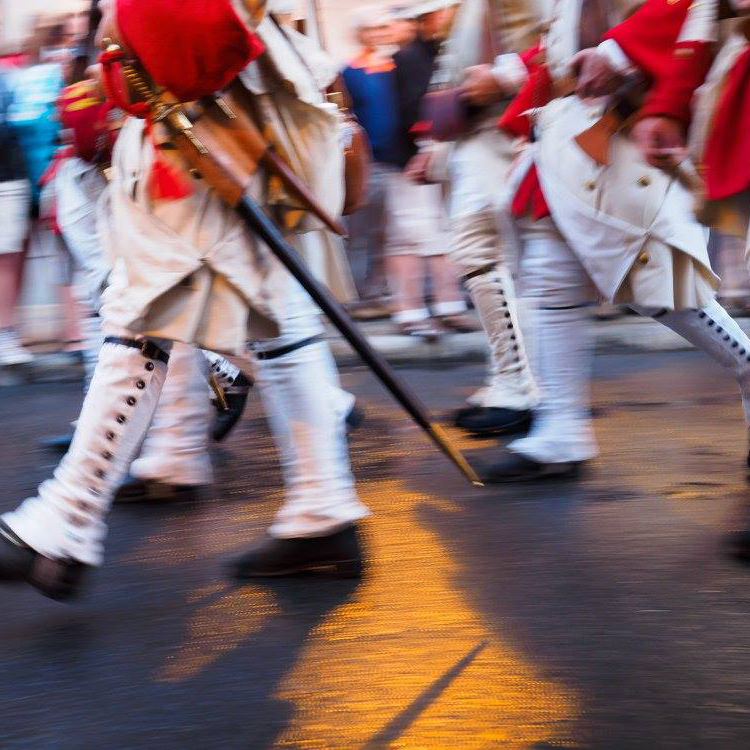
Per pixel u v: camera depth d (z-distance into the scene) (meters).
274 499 3.79
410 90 6.54
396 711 2.33
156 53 2.60
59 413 5.55
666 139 3.12
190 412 3.79
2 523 2.76
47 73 6.50
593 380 5.58
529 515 3.49
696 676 2.43
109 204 2.91
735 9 2.93
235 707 2.39
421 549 3.24
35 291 7.52
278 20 2.81
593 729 2.24
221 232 2.73
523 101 3.72
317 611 2.83
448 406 5.20
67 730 2.34
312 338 2.95
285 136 2.80
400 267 6.59
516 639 2.63
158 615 2.87
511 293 4.54
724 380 5.41
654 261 3.48
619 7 3.48
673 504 3.54
